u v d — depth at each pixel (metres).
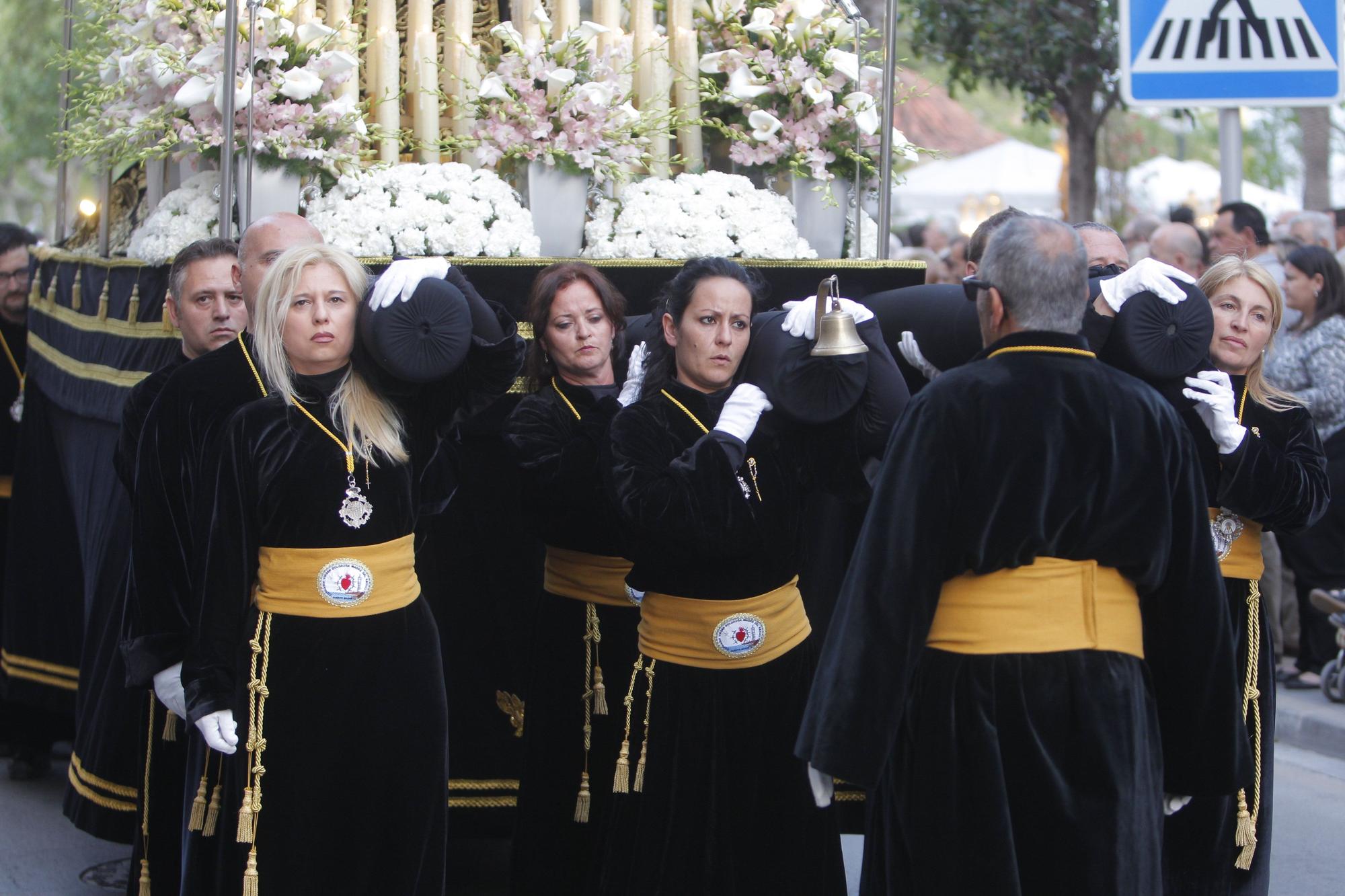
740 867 10.20
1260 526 10.87
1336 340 19.39
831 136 14.23
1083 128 28.47
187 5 13.40
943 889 8.48
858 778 8.36
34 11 46.28
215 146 13.16
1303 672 20.25
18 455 16.48
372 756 9.62
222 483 9.55
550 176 13.61
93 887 13.49
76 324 15.08
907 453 8.59
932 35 27.27
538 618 11.68
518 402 11.83
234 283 11.87
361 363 9.84
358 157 13.62
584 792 11.27
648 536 9.89
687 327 10.19
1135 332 9.88
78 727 13.45
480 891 13.48
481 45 15.15
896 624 8.40
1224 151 19.62
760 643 10.23
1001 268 8.83
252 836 9.40
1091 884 8.37
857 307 10.22
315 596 9.58
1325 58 16.06
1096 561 8.64
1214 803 10.66
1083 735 8.46
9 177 57.94
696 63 14.55
